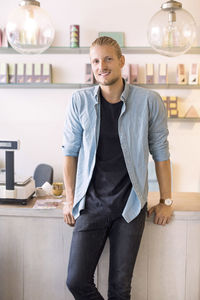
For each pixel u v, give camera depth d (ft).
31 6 6.97
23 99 13.84
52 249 6.87
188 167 13.94
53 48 12.89
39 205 6.91
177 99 13.47
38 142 13.98
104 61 5.75
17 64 13.15
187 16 6.91
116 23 13.41
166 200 6.68
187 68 13.55
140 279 6.87
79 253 5.84
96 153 6.04
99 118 6.05
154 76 13.48
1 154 13.79
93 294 5.94
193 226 6.72
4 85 13.14
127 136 6.00
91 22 13.39
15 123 13.94
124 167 6.02
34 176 12.18
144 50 13.14
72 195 6.54
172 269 6.82
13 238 6.90
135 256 6.02
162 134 6.40
